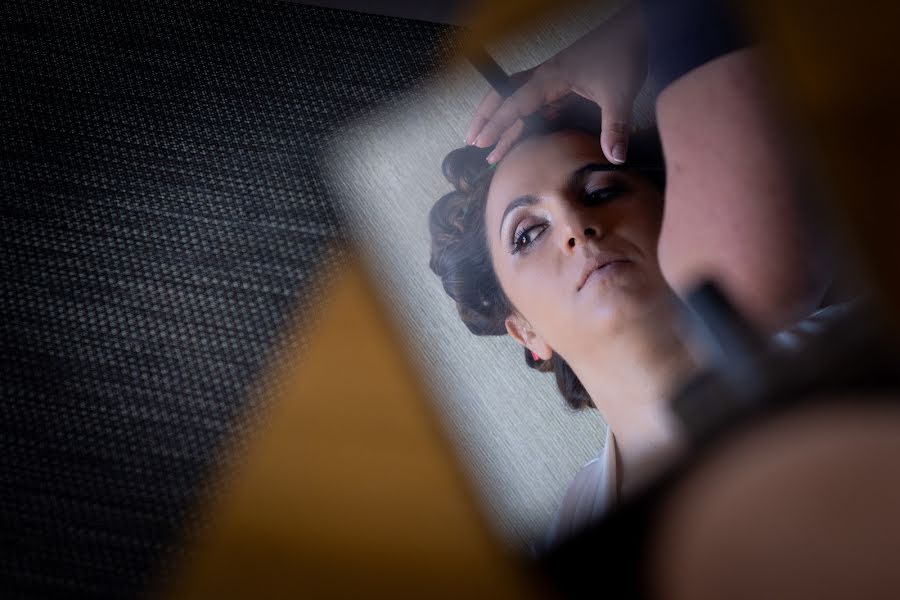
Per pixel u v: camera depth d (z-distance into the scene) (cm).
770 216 93
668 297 92
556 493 92
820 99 98
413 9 110
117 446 95
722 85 98
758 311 91
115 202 104
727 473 89
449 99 105
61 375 97
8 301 100
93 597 90
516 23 106
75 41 110
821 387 89
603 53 102
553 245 95
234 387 98
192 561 92
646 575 88
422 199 102
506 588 90
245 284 101
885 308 90
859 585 85
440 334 98
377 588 91
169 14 111
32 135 106
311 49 110
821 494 87
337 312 100
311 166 105
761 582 87
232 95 109
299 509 94
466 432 95
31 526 92
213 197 105
